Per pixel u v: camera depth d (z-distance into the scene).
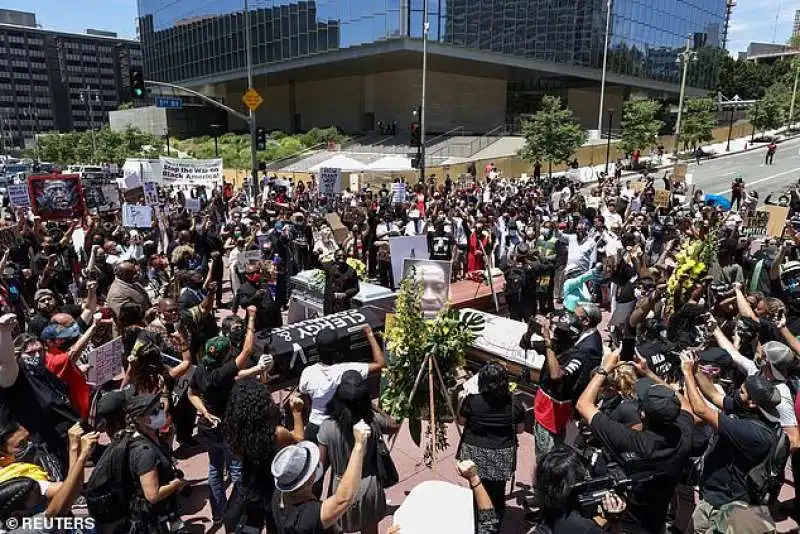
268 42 54.88
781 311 6.28
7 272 8.76
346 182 36.12
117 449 3.61
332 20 47.75
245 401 3.42
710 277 7.30
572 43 55.75
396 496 5.44
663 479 3.55
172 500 3.78
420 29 43.69
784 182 36.75
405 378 4.90
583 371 4.80
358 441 3.13
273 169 46.25
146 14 78.75
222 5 60.28
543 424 4.98
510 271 9.85
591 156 47.78
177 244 11.66
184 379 5.82
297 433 4.37
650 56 66.00
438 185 34.38
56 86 147.25
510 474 4.36
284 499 3.10
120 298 7.43
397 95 53.97
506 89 60.69
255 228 13.15
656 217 16.53
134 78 22.20
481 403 4.36
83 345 5.29
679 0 68.69
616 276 9.96
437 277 6.55
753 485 3.91
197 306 6.81
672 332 6.85
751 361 5.14
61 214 13.91
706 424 4.56
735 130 61.91
